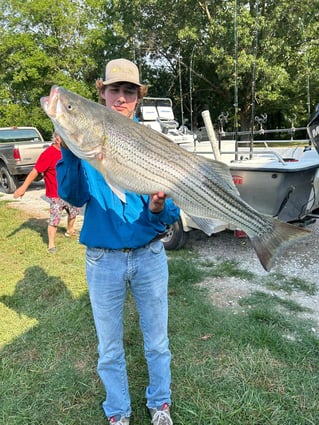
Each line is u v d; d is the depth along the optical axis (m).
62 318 3.82
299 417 2.54
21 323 3.78
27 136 13.11
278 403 2.66
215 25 20.14
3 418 2.60
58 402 2.73
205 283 4.65
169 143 1.90
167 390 2.49
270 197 4.84
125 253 2.14
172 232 5.72
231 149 6.43
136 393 2.78
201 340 3.40
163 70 26.61
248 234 2.07
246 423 2.51
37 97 26.92
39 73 26.50
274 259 2.08
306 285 4.53
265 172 4.79
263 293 4.33
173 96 26.77
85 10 27.41
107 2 26.31
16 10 26.27
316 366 3.03
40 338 3.50
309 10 19.48
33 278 4.90
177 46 23.22
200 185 1.96
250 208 2.04
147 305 2.30
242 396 2.71
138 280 2.24
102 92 2.31
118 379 2.40
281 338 3.37
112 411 2.43
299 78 21.47
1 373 3.04
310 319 3.75
